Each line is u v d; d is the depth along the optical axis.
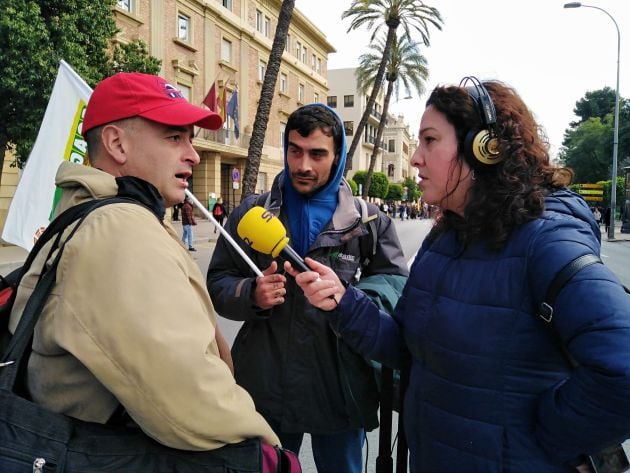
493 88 1.20
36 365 1.04
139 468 1.01
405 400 1.34
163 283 1.01
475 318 1.10
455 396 1.13
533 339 1.06
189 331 1.01
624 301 0.94
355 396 1.81
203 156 24.77
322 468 1.97
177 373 0.96
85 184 1.14
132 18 18.30
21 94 9.38
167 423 0.97
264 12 27.88
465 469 1.12
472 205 1.13
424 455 1.22
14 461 0.93
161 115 1.21
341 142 1.87
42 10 10.14
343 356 1.78
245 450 1.09
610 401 0.90
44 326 1.00
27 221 3.53
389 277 1.93
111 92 1.22
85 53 10.95
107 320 0.95
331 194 1.92
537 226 1.07
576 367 1.06
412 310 1.28
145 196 1.18
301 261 1.55
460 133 1.18
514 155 1.10
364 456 3.04
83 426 1.02
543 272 1.02
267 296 1.65
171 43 20.67
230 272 2.00
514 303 1.07
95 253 1.00
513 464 1.07
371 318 1.48
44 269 1.07
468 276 1.15
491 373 1.08
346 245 1.89
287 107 31.28
